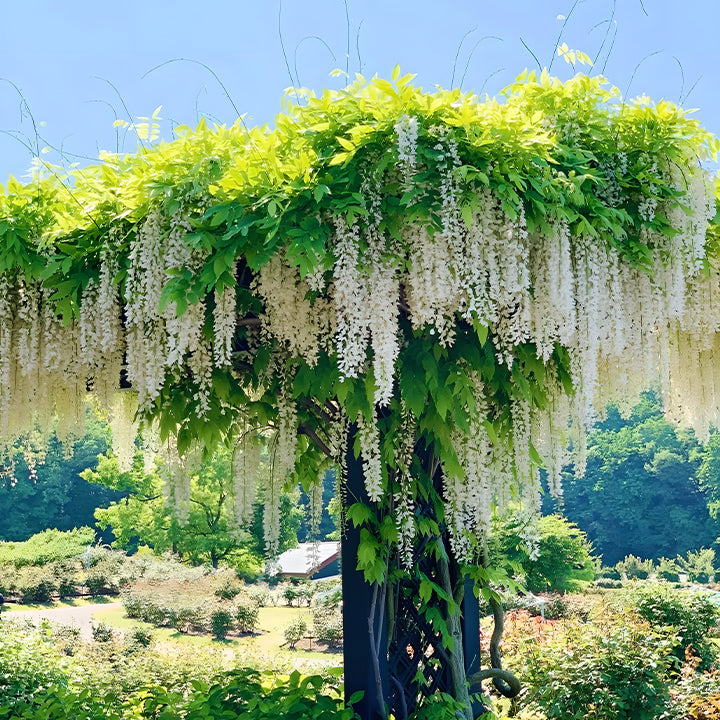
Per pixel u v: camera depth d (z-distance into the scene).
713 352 4.50
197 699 4.04
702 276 3.96
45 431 4.23
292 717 3.63
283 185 2.93
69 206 3.47
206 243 2.90
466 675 4.07
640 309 3.54
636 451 40.84
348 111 2.99
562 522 15.91
